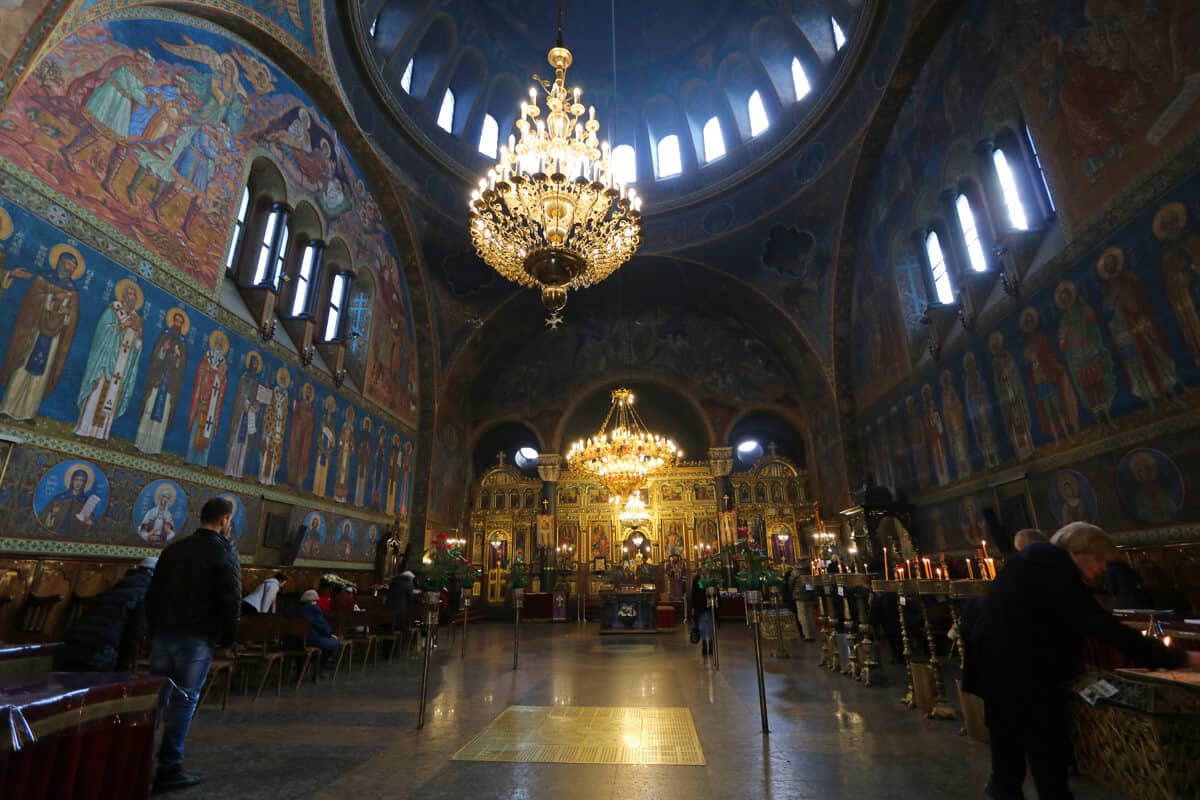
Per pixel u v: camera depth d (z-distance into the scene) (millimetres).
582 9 19516
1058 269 9688
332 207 14953
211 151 10648
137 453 8797
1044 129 9875
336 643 8805
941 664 9305
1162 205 7676
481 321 22031
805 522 22719
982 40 11469
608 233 10039
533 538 23906
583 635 16797
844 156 16531
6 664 5586
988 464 11828
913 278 14914
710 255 20859
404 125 16672
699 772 4406
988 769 4375
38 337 7367
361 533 16078
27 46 7027
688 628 18328
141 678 3047
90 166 8242
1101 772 2533
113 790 2779
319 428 14023
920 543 14688
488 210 9555
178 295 9742
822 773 4359
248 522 11336
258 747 5137
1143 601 7230
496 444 26797
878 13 13828
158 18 9500
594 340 25469
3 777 2107
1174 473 7594
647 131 21609
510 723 5973
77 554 7734
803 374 21906
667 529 23750
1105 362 8734
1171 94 7520
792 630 14242
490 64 19625
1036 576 2766
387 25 16062
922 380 14547
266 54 12188
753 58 18719
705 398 24562
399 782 4215
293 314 13719
